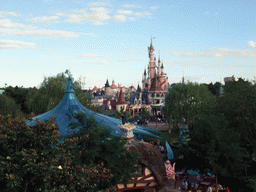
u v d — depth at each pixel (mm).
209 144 24000
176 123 57062
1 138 10023
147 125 73875
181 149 31109
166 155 36219
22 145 10977
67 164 11086
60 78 51406
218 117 26875
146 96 115375
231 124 28922
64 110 27984
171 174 20766
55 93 48312
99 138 14477
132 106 105000
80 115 15531
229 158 23750
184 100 55781
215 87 109125
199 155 24594
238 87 36625
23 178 10461
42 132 11164
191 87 56531
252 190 22828
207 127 25156
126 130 19609
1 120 11227
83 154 13453
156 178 19141
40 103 44938
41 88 49656
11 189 9758
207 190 22812
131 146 18875
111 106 101875
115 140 14562
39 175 9867
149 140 44656
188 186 24562
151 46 182375
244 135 27219
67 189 10531
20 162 9867
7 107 41312
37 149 10820
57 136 11570
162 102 108125
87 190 11367
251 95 30297
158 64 178250
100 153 14086
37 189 10062
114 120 32125
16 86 73875
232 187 25172
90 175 11578
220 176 27547
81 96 50219
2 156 10352
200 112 45625
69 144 12477
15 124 10938
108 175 12406
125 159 14391
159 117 95250
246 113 28328
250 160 26781
